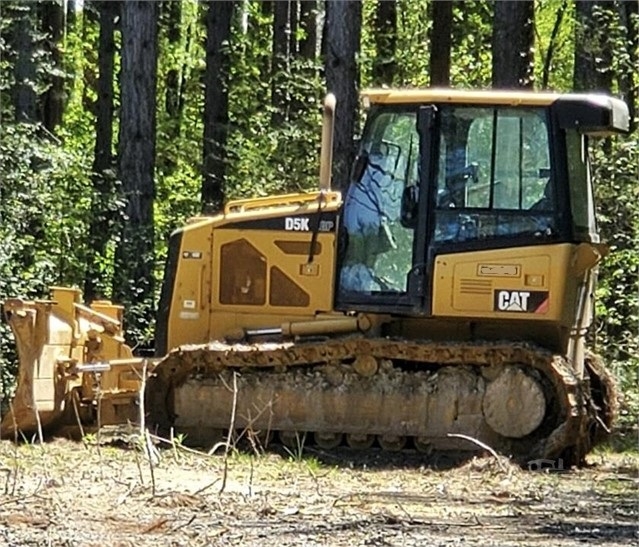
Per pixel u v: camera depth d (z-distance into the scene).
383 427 15.53
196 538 9.51
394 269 15.47
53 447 14.80
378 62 30.69
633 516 11.20
